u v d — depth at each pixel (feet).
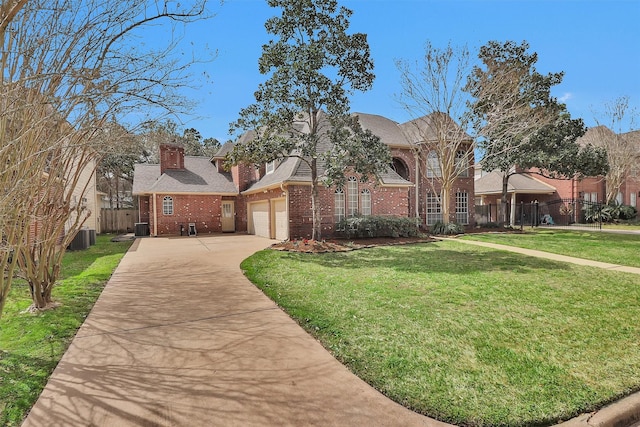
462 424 9.13
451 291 20.79
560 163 63.72
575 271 26.35
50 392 10.43
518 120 59.47
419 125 70.90
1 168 11.39
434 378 11.23
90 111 15.39
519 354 12.91
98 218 78.02
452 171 61.11
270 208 56.13
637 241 44.96
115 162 82.89
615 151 82.38
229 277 26.45
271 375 11.48
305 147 39.14
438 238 51.72
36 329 15.62
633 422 9.81
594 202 88.07
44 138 13.87
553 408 9.75
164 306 19.08
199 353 13.12
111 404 9.82
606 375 11.55
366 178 39.52
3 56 11.13
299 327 15.85
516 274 25.35
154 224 64.54
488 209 79.41
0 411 9.52
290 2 38.60
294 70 38.04
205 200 68.95
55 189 18.45
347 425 8.97
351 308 18.06
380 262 31.35
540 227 75.15
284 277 25.80
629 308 17.87
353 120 40.50
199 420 9.12
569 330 15.10
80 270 29.81
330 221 50.57
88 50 14.02
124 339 14.47
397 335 14.53
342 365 12.21
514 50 61.00
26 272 17.94
